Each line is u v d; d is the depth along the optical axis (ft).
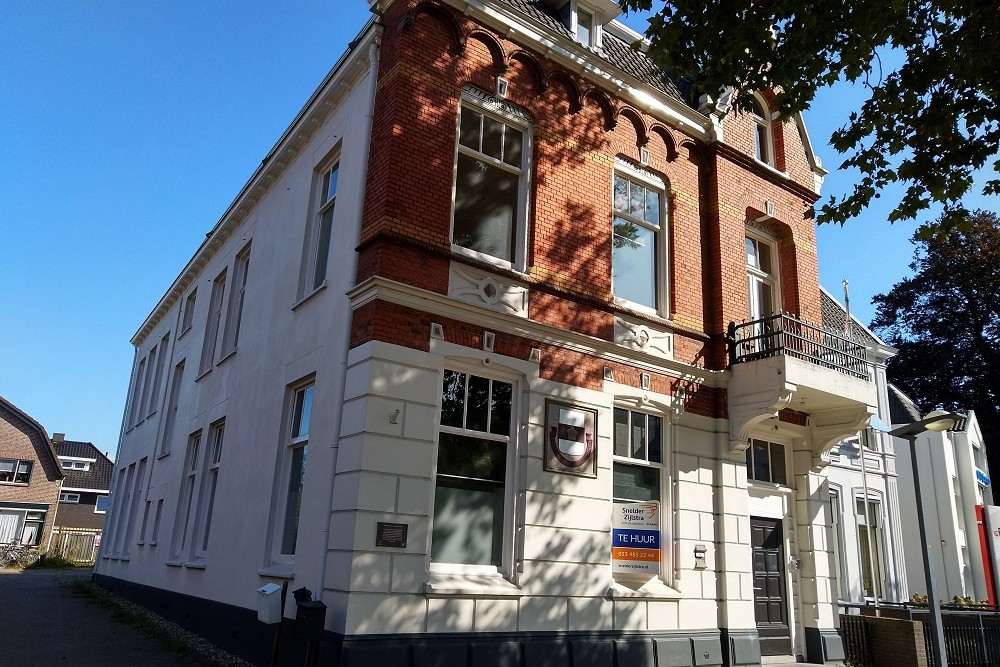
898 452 74.43
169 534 52.16
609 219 39.88
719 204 45.47
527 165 37.32
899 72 32.14
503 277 34.32
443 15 35.53
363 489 28.02
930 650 44.91
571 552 33.37
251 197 50.03
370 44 35.65
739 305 44.83
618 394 37.47
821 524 45.34
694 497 39.47
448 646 28.48
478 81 36.04
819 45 31.22
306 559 30.48
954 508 73.97
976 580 76.95
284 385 37.42
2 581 78.43
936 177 31.60
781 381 39.34
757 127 51.37
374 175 33.09
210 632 39.65
